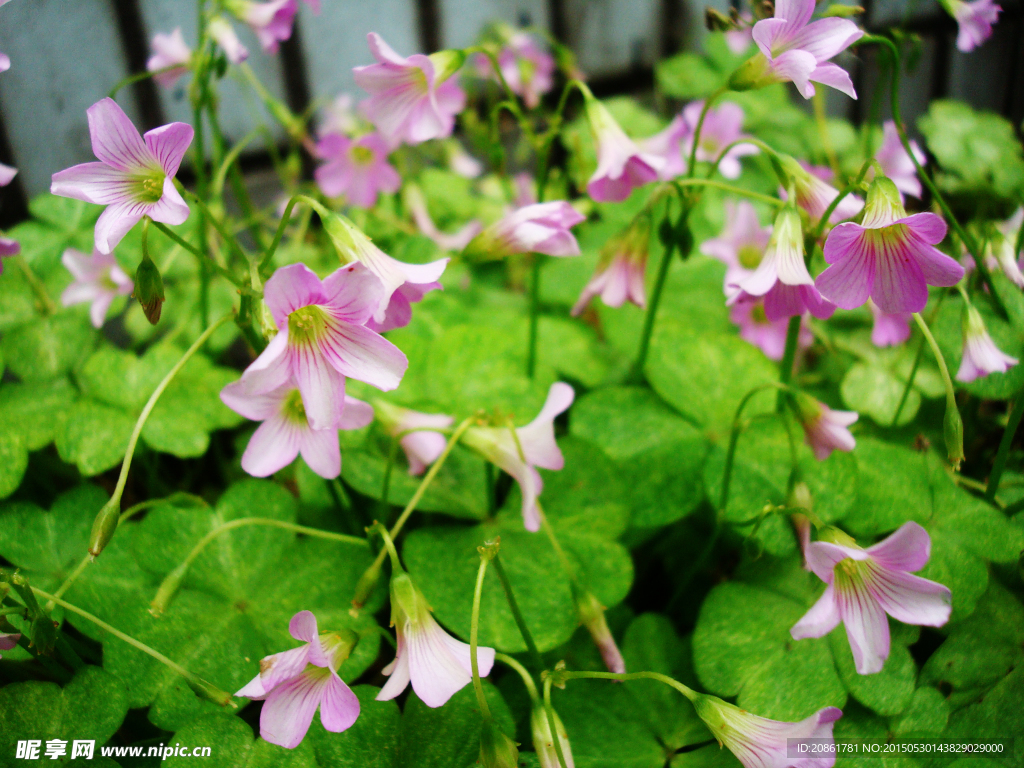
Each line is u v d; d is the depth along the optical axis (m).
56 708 0.13
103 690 0.13
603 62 0.29
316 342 0.11
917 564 0.11
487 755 0.11
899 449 0.16
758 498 0.15
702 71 0.26
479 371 0.17
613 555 0.15
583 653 0.15
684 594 0.17
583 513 0.15
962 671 0.14
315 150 0.21
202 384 0.17
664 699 0.14
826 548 0.11
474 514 0.15
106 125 0.11
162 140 0.11
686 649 0.15
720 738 0.12
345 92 0.26
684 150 0.20
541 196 0.17
